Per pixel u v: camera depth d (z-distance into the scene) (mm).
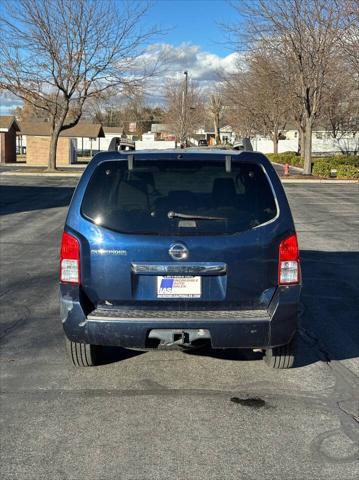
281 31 23953
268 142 60562
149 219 3861
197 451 3254
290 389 4125
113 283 3846
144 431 3482
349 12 19391
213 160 3961
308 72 25375
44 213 14797
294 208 16625
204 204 3887
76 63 28781
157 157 3975
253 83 33250
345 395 4023
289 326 3867
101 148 65938
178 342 3857
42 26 27172
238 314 3838
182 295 3842
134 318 3805
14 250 9797
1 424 3568
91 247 3850
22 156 58969
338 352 4898
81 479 2984
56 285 7273
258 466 3102
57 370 4461
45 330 5434
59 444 3326
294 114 33500
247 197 3922
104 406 3828
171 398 3959
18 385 4172
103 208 3908
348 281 7652
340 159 32281
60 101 32156
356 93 30297
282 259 3859
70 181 26297
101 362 4629
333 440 3387
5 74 27828
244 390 4102
